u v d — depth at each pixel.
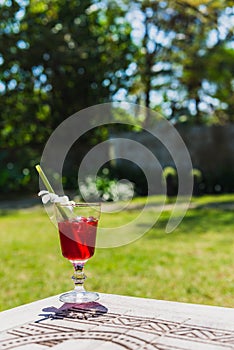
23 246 7.16
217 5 10.04
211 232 7.82
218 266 5.54
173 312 1.89
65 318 1.83
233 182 14.34
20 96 16.59
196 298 4.39
